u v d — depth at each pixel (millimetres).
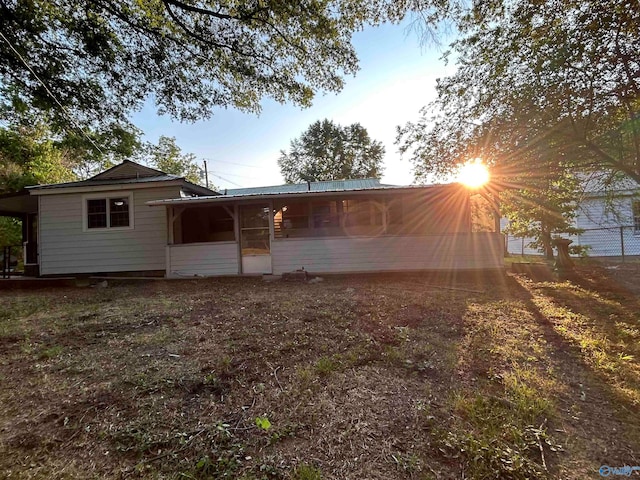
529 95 5242
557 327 4203
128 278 9273
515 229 12133
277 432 2057
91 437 2021
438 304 5566
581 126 5301
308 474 1678
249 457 1830
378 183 13336
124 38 6840
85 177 19250
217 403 2422
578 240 13211
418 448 1894
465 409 2271
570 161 6078
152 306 5805
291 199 9273
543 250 13148
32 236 11594
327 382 2740
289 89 7992
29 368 3082
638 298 5734
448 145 6816
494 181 7531
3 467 1764
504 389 2584
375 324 4406
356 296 6340
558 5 4543
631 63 4578
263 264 9742
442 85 6309
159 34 6793
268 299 6219
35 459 1830
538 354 3311
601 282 7508
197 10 6215
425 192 8781
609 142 5438
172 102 8031
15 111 10281
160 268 9750
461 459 1796
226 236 10648
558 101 5090
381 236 9008
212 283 8422
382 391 2580
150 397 2506
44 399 2486
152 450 1897
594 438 1979
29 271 10320
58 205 9852
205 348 3555
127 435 2027
